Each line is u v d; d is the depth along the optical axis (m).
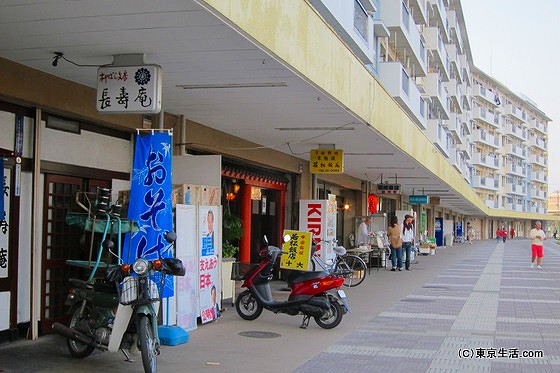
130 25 6.18
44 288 8.45
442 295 14.21
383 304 12.51
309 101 9.77
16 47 6.94
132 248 7.93
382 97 13.12
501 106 84.12
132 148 10.08
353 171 21.81
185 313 9.04
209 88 8.91
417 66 31.16
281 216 17.66
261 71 7.97
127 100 7.19
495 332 9.43
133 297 6.47
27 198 8.12
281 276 16.20
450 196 38.09
